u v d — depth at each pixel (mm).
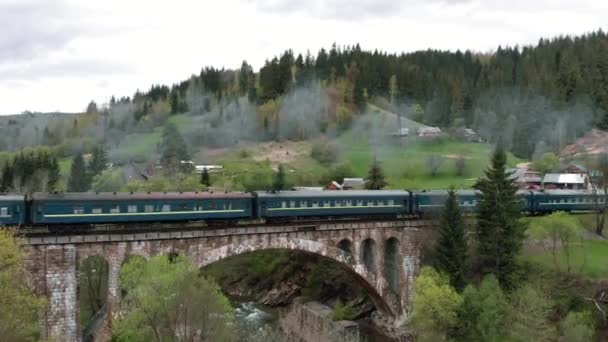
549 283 66688
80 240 53719
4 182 136250
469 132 181000
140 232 57094
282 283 98875
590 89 181000
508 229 67500
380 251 73688
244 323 78625
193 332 47938
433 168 140625
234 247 63062
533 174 125875
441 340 57875
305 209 70000
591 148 155625
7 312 41125
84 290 80562
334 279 88312
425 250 75000
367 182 118938
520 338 54031
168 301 47062
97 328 58906
